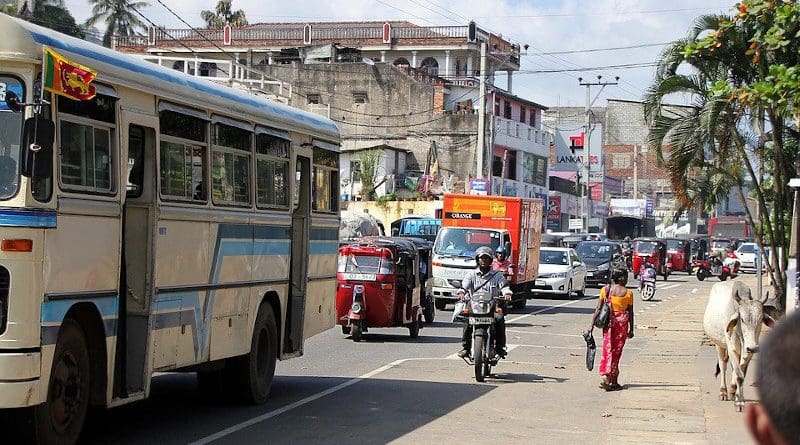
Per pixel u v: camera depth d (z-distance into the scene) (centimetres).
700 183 3241
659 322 2889
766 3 1420
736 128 2236
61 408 870
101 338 920
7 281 800
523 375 1695
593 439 1138
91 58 902
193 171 1092
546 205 7794
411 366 1762
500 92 6888
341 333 2356
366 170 6225
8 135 815
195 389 1438
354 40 7769
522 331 2553
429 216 5847
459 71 7656
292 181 1384
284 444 1042
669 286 5278
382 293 2144
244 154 1227
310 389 1464
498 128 6781
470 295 1614
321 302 1501
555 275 3872
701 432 1188
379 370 1700
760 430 224
